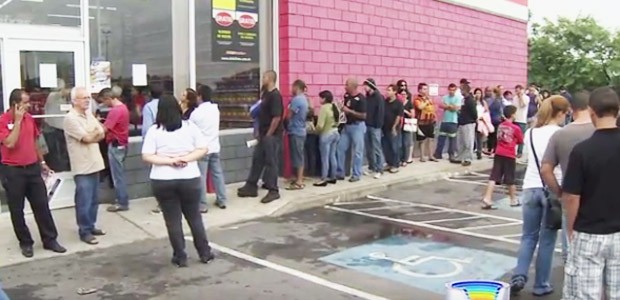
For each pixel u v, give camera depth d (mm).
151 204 9180
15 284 6004
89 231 7434
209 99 8859
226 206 9242
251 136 11070
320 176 11422
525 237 5621
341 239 7766
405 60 14117
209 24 10523
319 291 5766
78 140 7223
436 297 5598
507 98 16562
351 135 11352
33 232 7738
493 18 17609
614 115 3951
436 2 15070
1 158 6793
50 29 8617
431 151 14531
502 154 9812
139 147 9523
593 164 3922
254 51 11242
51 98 8664
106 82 9242
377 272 6379
